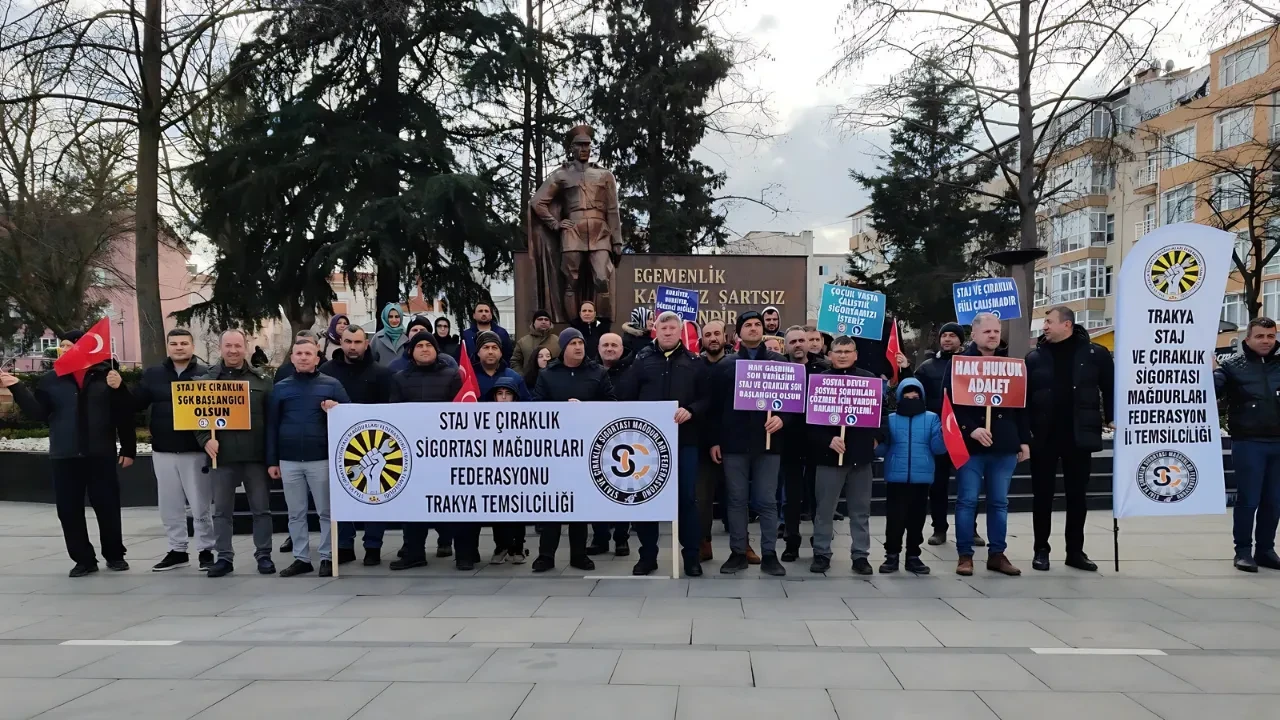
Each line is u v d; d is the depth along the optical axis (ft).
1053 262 140.56
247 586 20.22
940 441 20.79
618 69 74.08
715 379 21.45
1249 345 21.27
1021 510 31.73
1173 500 20.97
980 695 12.35
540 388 21.74
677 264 42.34
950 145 94.17
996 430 20.63
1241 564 21.04
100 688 12.96
